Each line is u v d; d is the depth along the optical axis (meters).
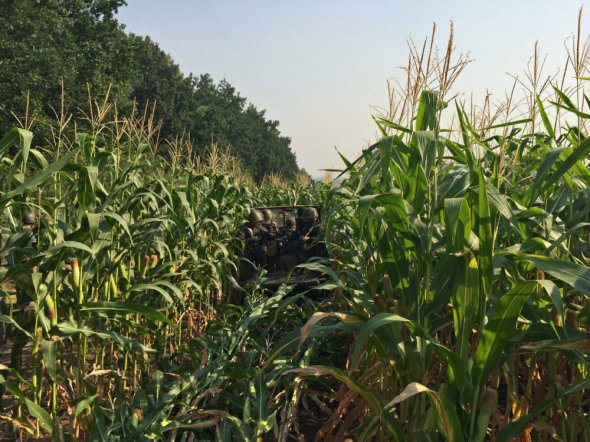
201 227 7.30
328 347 5.82
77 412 3.59
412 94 3.61
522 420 2.81
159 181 5.81
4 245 3.96
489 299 3.32
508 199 3.68
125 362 5.25
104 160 4.70
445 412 2.60
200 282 7.10
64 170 4.67
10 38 29.16
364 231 4.07
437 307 3.10
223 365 4.58
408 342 3.14
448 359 2.71
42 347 3.75
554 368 3.43
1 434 4.26
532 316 3.15
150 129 7.33
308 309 6.46
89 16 40.09
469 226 2.87
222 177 8.45
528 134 4.72
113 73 40.56
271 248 8.24
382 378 3.79
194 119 68.88
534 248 2.94
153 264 5.63
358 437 3.40
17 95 26.53
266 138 112.94
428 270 3.12
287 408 4.31
